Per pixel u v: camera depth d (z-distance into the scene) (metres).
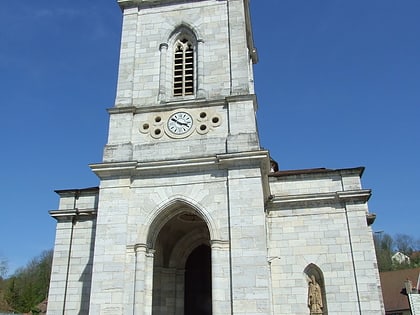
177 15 28.83
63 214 28.28
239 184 22.55
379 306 23.80
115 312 21.06
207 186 23.11
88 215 28.22
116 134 25.34
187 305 28.12
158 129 25.23
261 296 20.16
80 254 27.41
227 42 27.16
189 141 24.56
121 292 21.41
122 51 28.09
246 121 24.23
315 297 24.91
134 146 24.95
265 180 25.28
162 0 29.38
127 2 29.55
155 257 27.44
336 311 24.33
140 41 28.45
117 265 22.00
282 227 26.66
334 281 24.94
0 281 77.19
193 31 28.08
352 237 25.53
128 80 27.02
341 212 26.33
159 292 27.11
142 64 27.66
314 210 26.66
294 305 24.91
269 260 25.86
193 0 29.08
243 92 25.17
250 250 21.14
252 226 21.58
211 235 21.97
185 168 23.67
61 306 26.34
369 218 27.27
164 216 23.67
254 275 20.62
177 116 25.41
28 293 71.19
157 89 26.72
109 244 22.50
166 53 27.86
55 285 26.88
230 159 22.95
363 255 25.02
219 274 21.08
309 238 26.12
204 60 26.94
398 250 102.06
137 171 24.03
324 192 27.11
